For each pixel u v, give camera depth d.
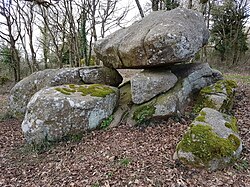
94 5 12.44
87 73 7.34
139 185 3.55
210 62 19.80
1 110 9.13
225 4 19.06
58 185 3.94
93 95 5.89
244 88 7.80
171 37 5.29
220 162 3.72
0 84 15.88
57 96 5.61
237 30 18.70
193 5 15.14
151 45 5.46
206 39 6.64
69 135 5.54
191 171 3.71
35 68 15.83
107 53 6.75
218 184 3.42
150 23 6.18
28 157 5.25
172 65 6.69
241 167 3.76
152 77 5.92
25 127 5.57
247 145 4.40
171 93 5.88
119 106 6.39
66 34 14.36
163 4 14.51
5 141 6.37
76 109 5.50
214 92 5.95
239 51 19.27
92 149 5.00
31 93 7.91
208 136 3.92
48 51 19.12
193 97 6.32
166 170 3.82
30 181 4.27
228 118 4.65
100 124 5.85
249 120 5.40
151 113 5.64
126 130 5.57
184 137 4.10
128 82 7.47
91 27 13.30
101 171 4.09
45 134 5.45
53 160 4.91
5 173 4.68
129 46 5.93
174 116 5.68
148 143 4.85
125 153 4.55
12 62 16.98
